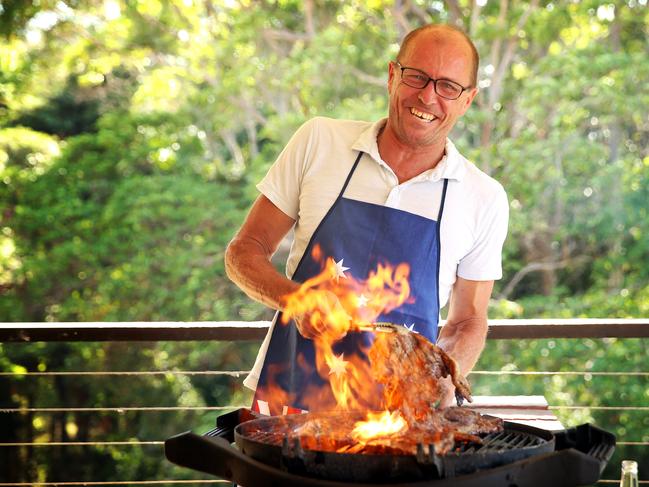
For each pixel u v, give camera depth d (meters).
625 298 9.92
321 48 10.33
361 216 2.34
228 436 2.03
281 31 11.11
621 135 10.59
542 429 1.94
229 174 11.30
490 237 2.40
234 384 11.24
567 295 10.77
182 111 11.21
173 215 10.68
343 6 11.02
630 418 9.34
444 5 11.17
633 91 9.82
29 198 11.10
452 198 2.35
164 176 10.97
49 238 11.11
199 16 11.23
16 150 11.20
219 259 10.77
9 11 11.05
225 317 10.80
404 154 2.34
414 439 1.69
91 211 11.07
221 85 10.89
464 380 1.91
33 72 11.59
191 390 11.34
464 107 2.30
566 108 9.86
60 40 11.44
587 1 10.22
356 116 10.02
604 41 10.73
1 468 11.31
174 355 11.22
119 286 10.81
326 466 1.64
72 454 11.34
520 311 9.92
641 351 9.34
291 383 2.34
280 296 2.15
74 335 3.08
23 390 11.36
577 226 10.16
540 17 10.34
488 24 10.62
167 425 11.29
